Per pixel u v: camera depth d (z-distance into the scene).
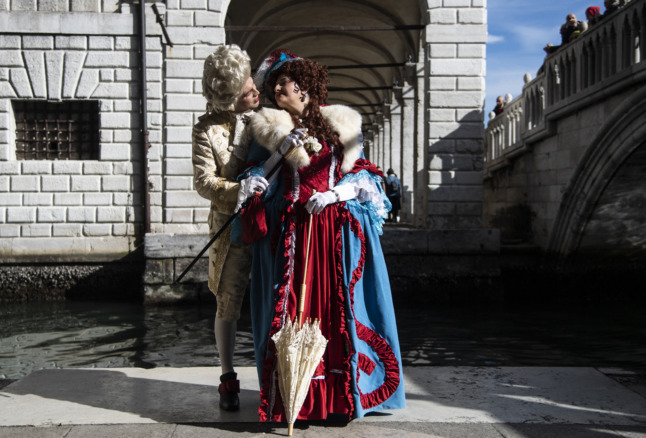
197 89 14.15
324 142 3.44
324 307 3.32
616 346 9.19
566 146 14.39
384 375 3.36
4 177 14.21
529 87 16.61
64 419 3.31
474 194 14.53
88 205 14.34
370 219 3.48
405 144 23.78
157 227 14.17
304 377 3.06
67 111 14.58
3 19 14.05
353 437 3.06
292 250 3.34
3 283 14.15
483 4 14.48
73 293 14.30
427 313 12.30
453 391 3.75
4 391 3.81
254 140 3.52
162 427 3.21
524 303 13.84
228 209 3.47
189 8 14.12
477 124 14.51
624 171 12.54
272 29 14.42
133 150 14.36
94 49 14.27
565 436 3.03
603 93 12.24
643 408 3.43
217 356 8.52
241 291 3.64
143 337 9.88
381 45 23.98
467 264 14.12
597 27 12.47
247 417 3.36
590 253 15.20
